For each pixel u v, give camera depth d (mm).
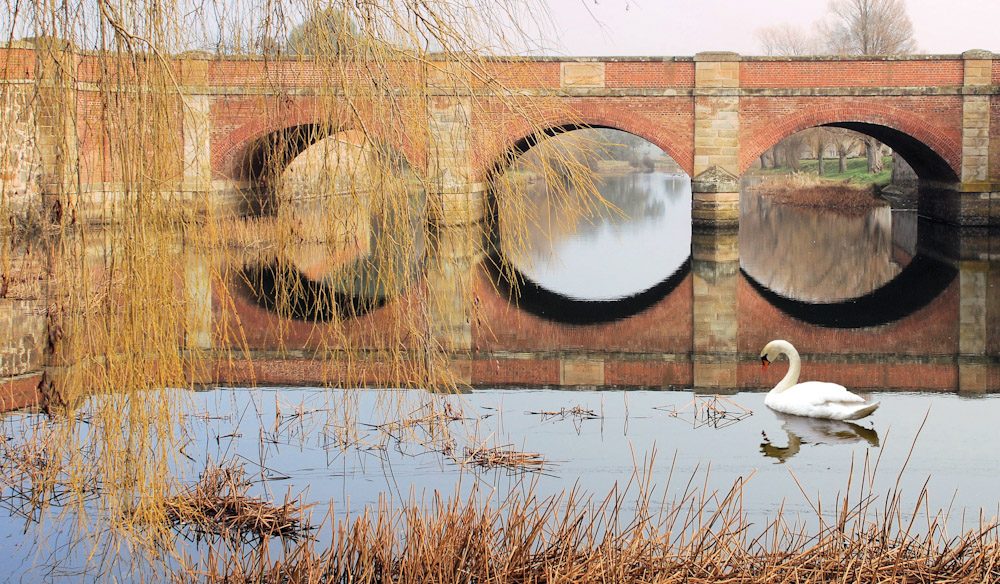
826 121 40219
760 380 16891
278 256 9602
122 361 7754
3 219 9461
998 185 39656
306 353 18406
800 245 37938
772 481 11250
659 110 40625
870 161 71125
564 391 15875
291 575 8242
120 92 7512
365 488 10898
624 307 25203
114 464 7941
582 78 40562
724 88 40219
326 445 12336
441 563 8016
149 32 7543
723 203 40781
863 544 8727
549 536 9250
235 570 8195
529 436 13000
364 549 8219
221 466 11047
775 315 23844
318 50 7938
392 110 7902
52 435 10672
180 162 7969
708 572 8234
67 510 9953
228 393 15031
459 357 18859
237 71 8805
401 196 8289
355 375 14008
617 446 12578
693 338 21047
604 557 8148
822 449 12539
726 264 33062
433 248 8766
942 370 17766
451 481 11117
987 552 8344
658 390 16016
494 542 8750
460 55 7926
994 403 15117
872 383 16750
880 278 29328
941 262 32094
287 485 10992
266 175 9383
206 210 8891
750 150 40625
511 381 16703
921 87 39594
